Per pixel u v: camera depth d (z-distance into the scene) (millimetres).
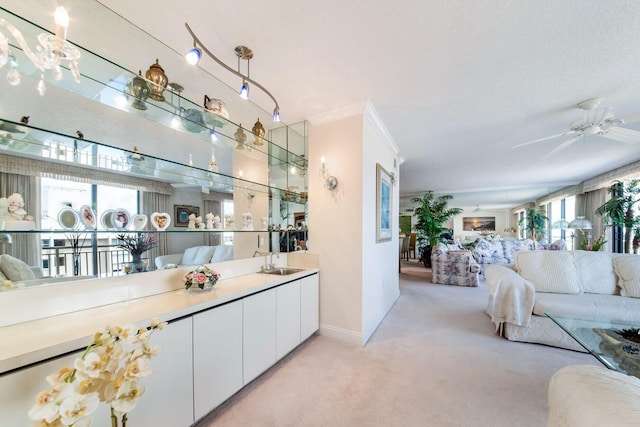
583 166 5109
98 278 1451
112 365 854
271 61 1854
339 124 2697
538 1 1336
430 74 2020
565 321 1912
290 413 1591
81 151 1465
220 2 1354
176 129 2064
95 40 1584
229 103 2490
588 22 1468
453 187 7797
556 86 2184
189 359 1406
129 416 1147
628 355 1431
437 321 3182
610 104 2504
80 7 1352
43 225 1281
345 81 2123
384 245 3410
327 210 2756
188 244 2018
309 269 2711
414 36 1600
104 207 1542
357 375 1993
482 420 1526
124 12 1405
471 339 2652
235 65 1886
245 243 2582
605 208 5281
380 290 3182
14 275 1181
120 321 1191
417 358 2258
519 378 1951
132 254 1652
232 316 1687
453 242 8656
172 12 1410
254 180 2875
